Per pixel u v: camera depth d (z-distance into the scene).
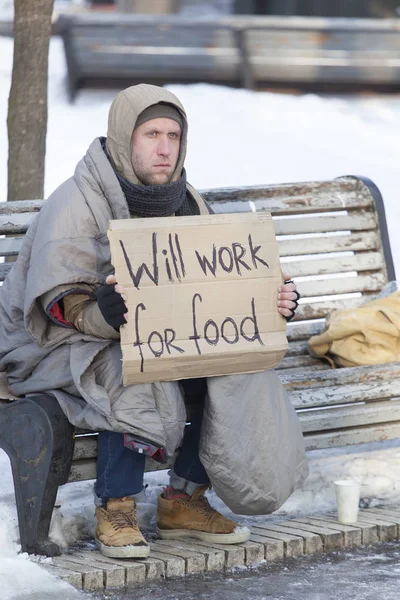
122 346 8.82
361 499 10.99
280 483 9.38
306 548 9.80
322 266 12.91
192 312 9.05
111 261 8.89
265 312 9.32
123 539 9.16
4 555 9.09
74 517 9.91
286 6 42.72
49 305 9.10
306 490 10.87
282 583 9.02
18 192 14.13
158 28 31.83
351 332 11.59
